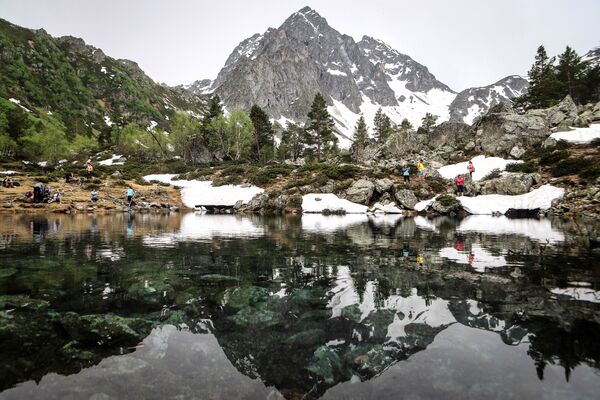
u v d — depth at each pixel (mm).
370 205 32719
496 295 5566
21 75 153250
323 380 3098
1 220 18203
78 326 4285
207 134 80250
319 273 7234
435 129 55625
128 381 3043
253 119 84625
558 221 20312
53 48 188625
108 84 196625
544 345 3736
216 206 33750
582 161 28984
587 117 40656
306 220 22750
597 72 63781
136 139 90312
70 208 25469
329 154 91875
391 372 3242
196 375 3184
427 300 5383
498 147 39188
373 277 6883
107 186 36656
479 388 2922
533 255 9250
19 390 2873
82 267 7621
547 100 62406
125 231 14930
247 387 2982
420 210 29234
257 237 13422
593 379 3033
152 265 7953
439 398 2775
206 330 4250
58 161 85875
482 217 24938
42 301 5211
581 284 6184
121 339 3941
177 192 38781
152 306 5098
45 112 142250
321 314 4805
